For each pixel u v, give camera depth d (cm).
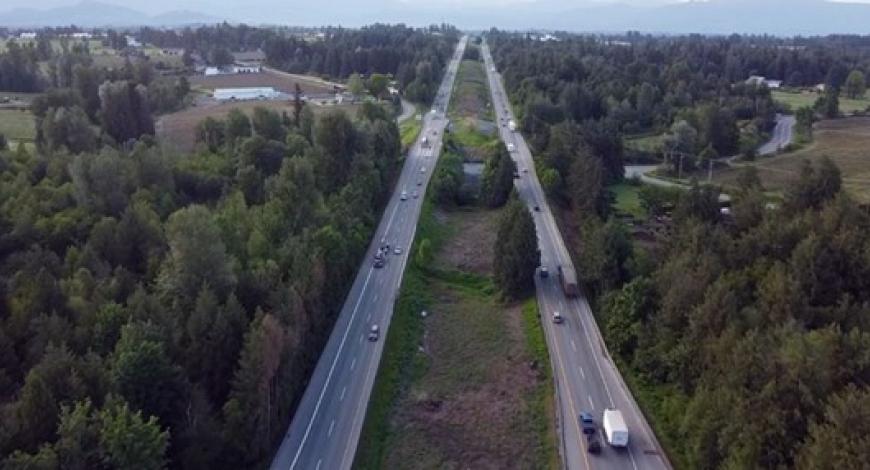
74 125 14650
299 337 8219
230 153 14688
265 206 10812
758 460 6066
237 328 7644
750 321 7788
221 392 7406
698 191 12531
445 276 12294
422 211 15012
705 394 6950
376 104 19962
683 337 8262
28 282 7975
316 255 9600
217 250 8238
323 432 7662
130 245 9819
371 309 10631
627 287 9488
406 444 7700
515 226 11381
